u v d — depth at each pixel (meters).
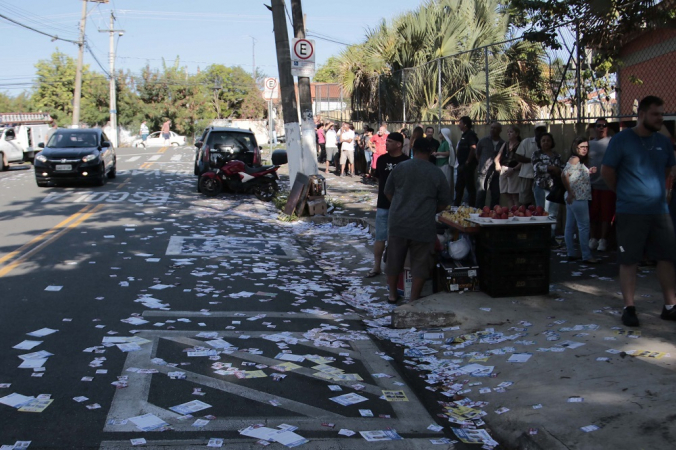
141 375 4.86
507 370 5.05
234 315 6.58
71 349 5.41
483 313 6.28
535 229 6.68
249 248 10.23
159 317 6.43
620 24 8.21
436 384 4.99
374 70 21.88
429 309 6.32
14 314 6.36
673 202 6.87
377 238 8.34
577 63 9.66
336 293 7.71
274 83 25.44
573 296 6.70
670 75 9.33
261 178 16.92
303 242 11.13
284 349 5.59
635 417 3.91
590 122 9.94
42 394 4.45
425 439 4.03
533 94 13.08
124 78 65.69
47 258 8.96
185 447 3.75
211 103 68.75
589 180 8.26
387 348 5.79
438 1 20.59
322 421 4.20
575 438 3.76
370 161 19.72
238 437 3.91
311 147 13.80
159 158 33.47
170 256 9.35
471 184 11.99
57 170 18.41
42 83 64.19
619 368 4.75
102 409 4.25
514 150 10.30
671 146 5.69
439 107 15.10
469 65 15.66
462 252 7.01
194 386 4.70
